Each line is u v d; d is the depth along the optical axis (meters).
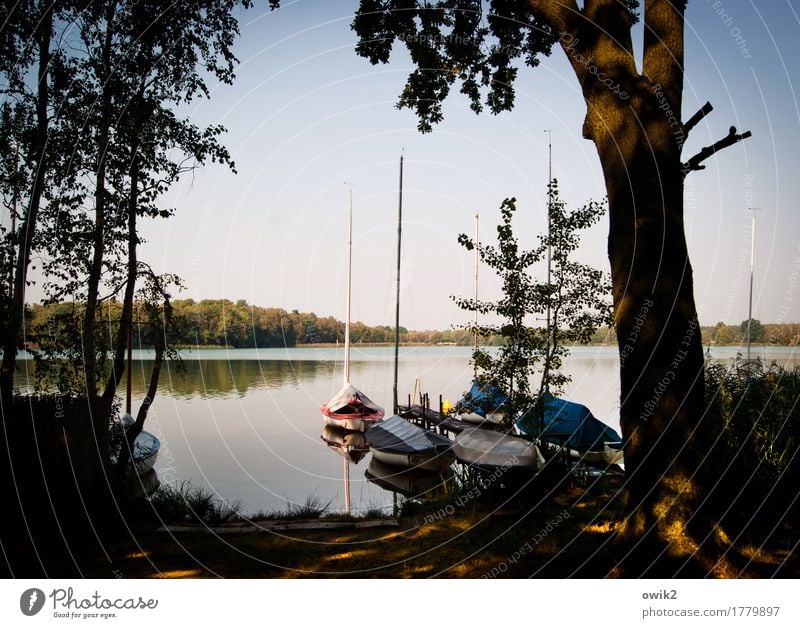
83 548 6.13
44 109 7.75
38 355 8.04
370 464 17.48
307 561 5.89
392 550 6.21
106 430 7.57
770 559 5.07
